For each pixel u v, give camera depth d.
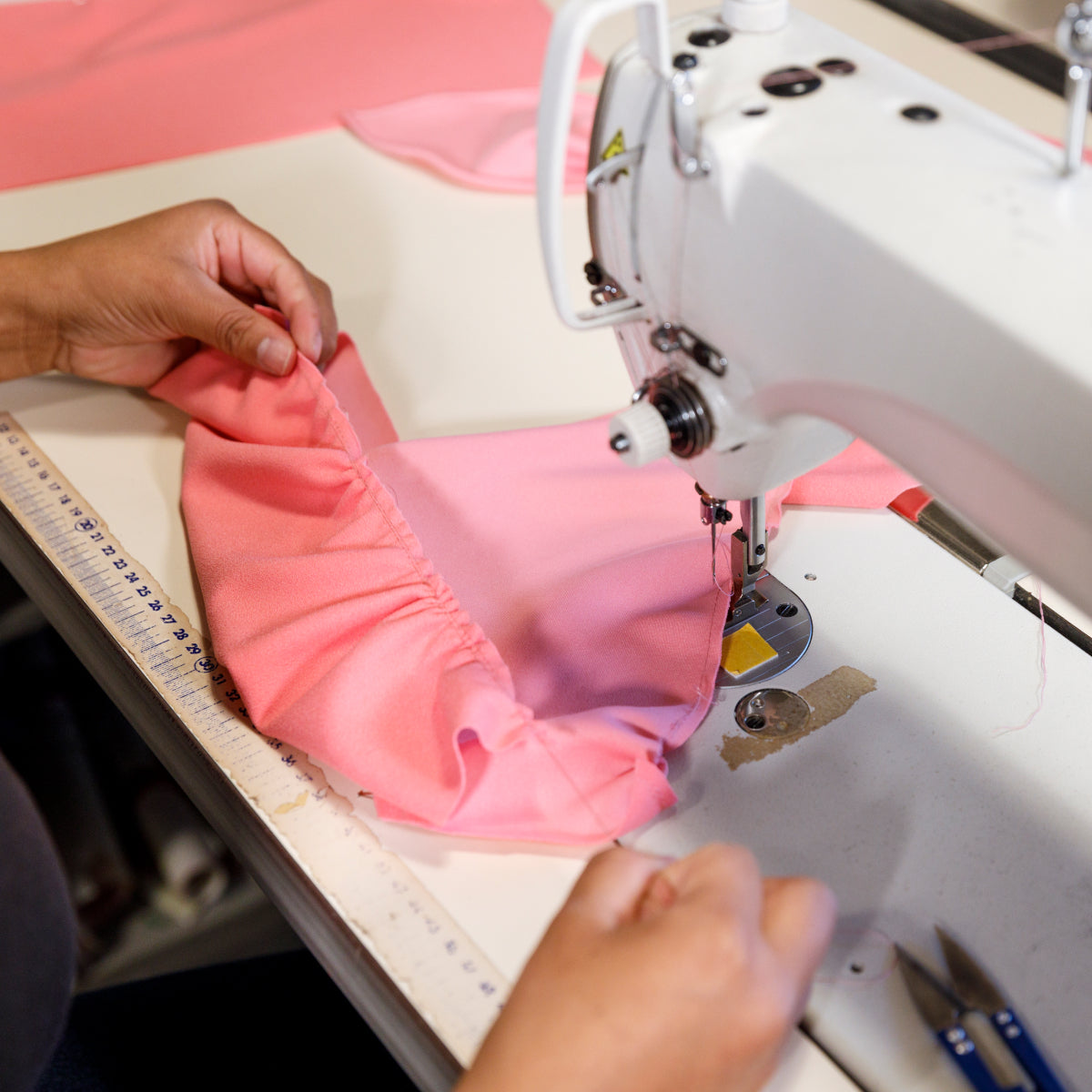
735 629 0.78
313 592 0.77
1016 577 0.81
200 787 0.74
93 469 0.96
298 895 0.67
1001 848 0.65
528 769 0.67
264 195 1.25
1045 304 0.49
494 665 0.72
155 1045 1.25
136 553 0.88
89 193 1.24
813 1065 0.57
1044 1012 0.59
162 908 1.29
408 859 0.67
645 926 0.49
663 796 0.67
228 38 1.46
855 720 0.73
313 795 0.71
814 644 0.77
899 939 0.62
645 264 0.67
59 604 0.87
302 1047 1.23
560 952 0.50
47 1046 0.70
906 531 0.85
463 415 1.00
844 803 0.68
